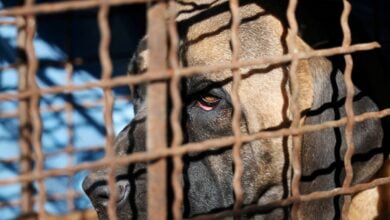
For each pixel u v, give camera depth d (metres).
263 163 3.44
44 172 2.14
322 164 3.29
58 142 6.49
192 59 3.48
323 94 3.30
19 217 5.57
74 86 2.16
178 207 2.32
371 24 5.69
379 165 3.36
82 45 6.42
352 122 2.66
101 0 2.11
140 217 3.48
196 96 3.51
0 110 6.14
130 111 6.59
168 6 2.25
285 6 3.45
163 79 2.23
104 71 2.18
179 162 2.29
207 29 3.50
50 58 6.38
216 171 3.55
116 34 6.47
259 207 2.50
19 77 3.83
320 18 3.45
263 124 3.34
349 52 2.64
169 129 3.19
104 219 3.49
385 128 3.38
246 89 3.35
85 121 6.56
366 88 3.35
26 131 4.53
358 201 3.46
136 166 3.44
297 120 2.59
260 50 3.35
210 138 3.54
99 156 6.64
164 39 2.23
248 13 3.45
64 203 6.40
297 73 3.29
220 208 3.60
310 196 2.62
